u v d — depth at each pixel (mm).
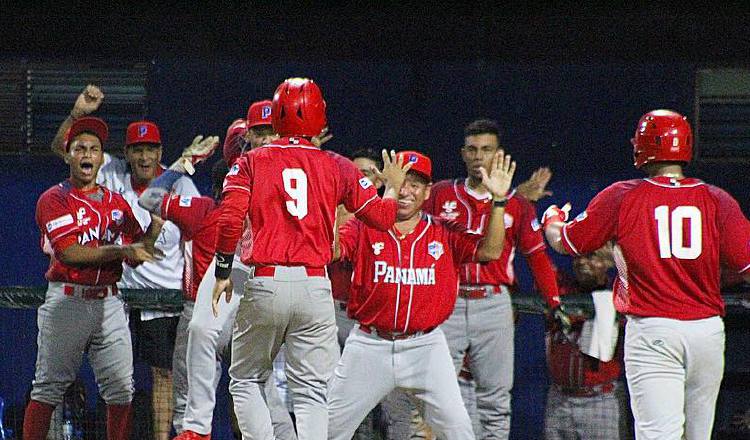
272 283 19078
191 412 21969
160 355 24797
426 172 22234
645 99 36500
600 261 26922
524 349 30812
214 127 36688
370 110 36750
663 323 19703
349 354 22094
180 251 28312
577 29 36531
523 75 36688
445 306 22047
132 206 27625
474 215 26031
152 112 36656
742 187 36312
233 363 20062
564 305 24938
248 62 36719
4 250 36031
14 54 36219
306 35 36719
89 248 23438
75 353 23891
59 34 36344
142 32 36562
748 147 36344
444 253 22078
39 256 36094
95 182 24812
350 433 22188
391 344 21953
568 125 36656
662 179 20219
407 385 22000
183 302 24422
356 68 36750
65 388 24031
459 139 36688
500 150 22578
